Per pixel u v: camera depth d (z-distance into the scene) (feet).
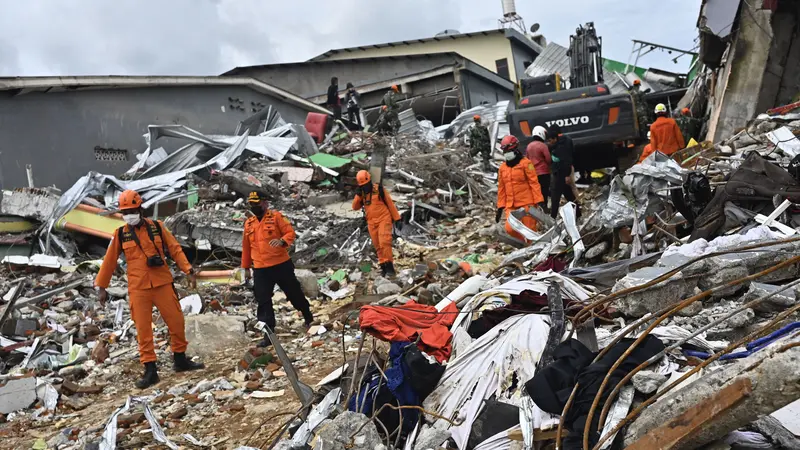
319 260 37.42
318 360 22.34
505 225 28.19
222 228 38.75
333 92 84.12
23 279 33.60
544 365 12.73
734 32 41.32
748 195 19.43
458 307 18.03
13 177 48.98
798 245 16.01
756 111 41.11
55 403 20.44
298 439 13.64
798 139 27.84
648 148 36.55
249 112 72.64
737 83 41.42
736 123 41.55
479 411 12.93
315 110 82.48
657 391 10.86
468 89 101.45
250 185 44.42
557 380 11.92
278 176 49.32
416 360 14.02
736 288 15.46
